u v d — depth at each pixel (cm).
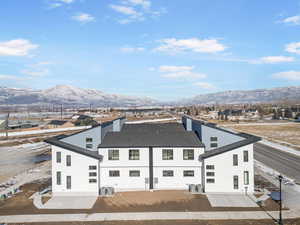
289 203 3145
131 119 18638
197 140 3994
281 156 6006
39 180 4316
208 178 3600
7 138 9481
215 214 2855
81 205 3175
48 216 2858
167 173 3772
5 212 2980
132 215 2859
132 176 3769
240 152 3566
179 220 2709
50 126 12775
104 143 3872
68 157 3659
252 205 3108
